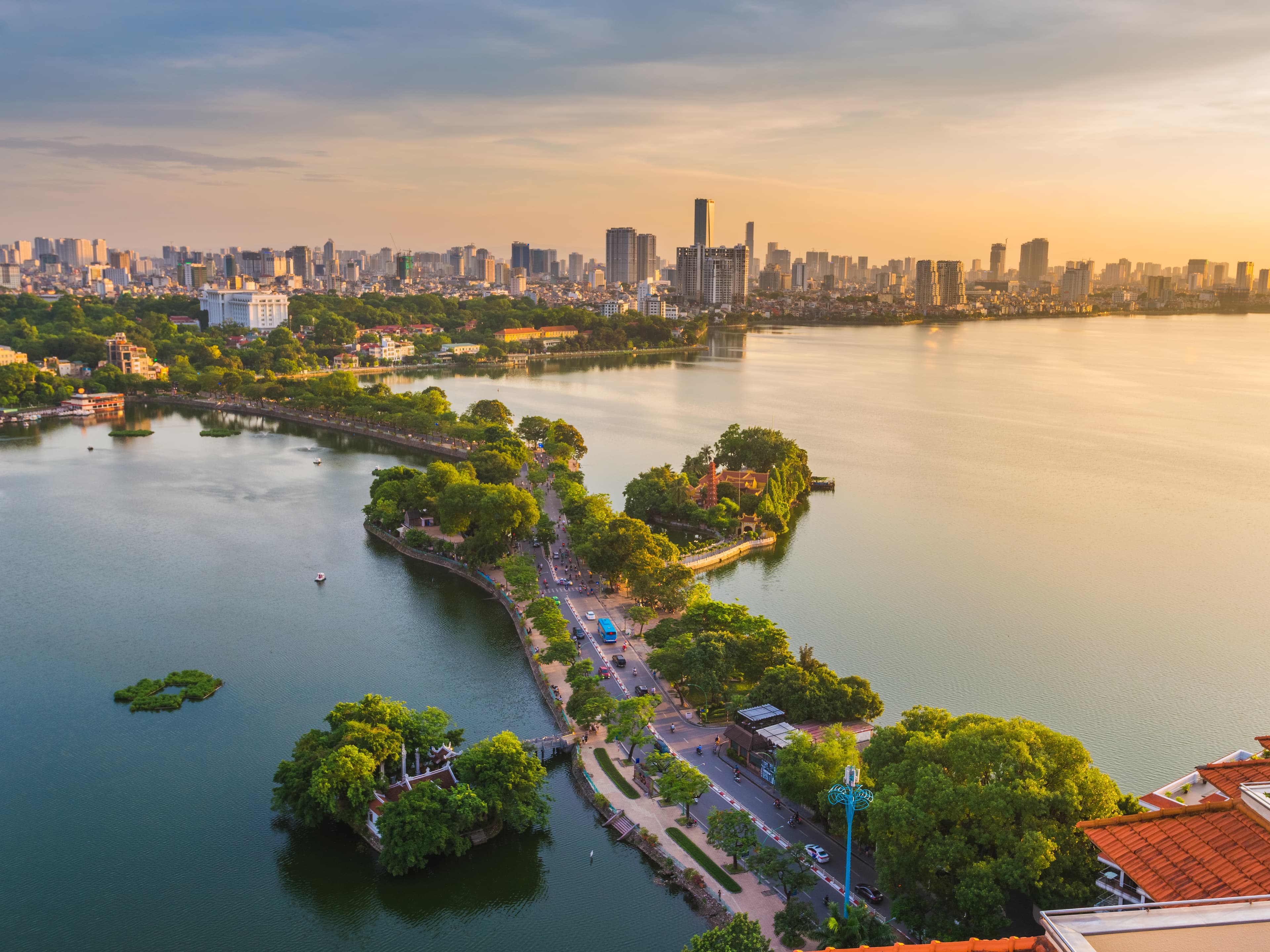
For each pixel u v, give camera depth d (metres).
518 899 153.38
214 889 157.25
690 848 160.88
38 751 199.00
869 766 160.00
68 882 158.00
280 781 175.50
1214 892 87.56
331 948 143.88
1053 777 144.50
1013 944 66.56
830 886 147.38
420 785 166.62
